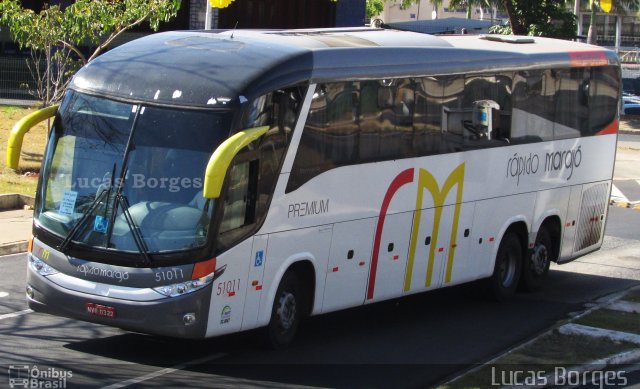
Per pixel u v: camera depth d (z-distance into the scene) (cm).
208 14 2091
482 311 1552
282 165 1155
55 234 1102
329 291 1258
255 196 1119
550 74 1664
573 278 1866
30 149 2511
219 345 1227
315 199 1212
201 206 1066
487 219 1546
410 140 1366
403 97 1351
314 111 1202
